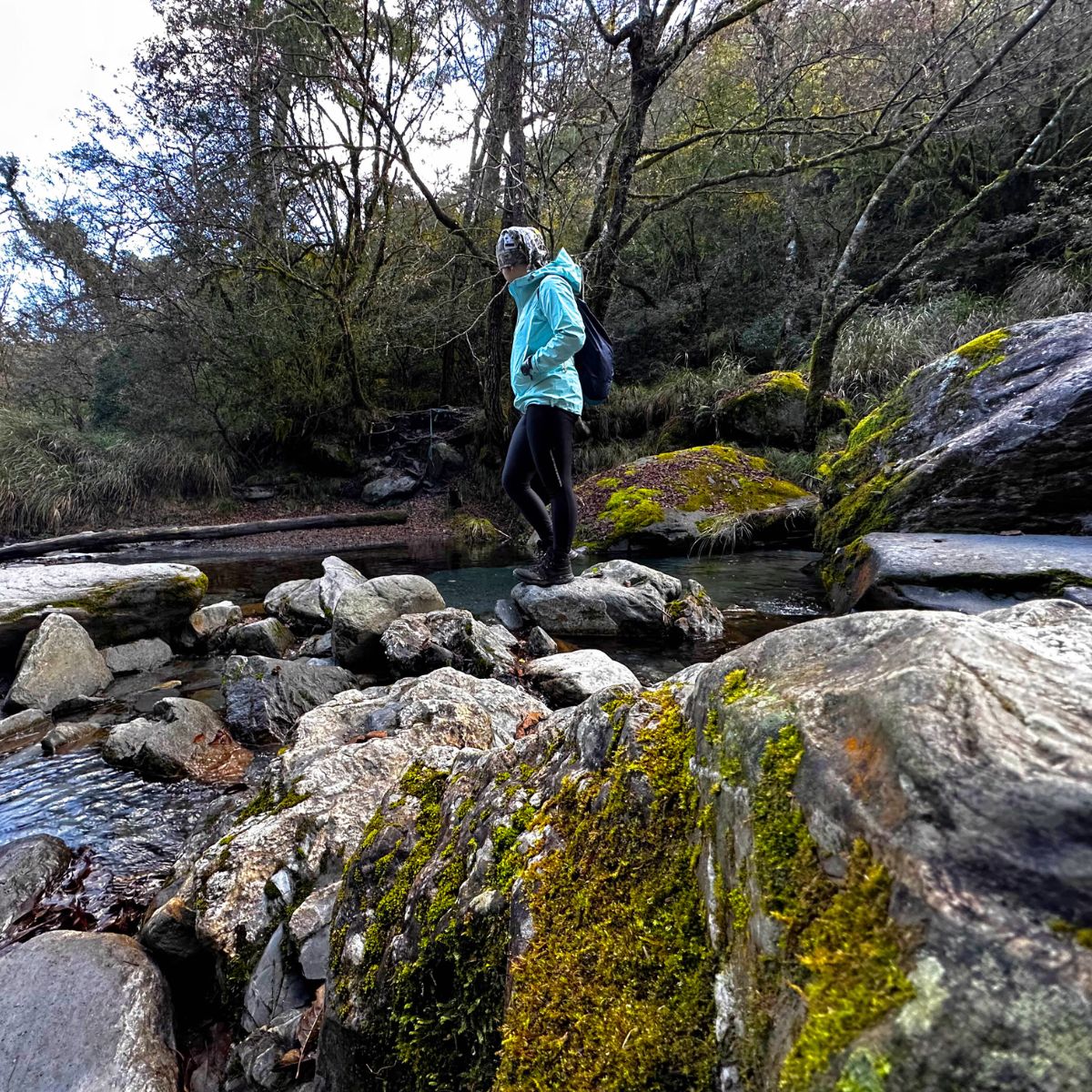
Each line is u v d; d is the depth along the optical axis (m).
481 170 8.75
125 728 2.88
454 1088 0.78
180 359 10.58
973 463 3.79
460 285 10.45
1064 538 3.39
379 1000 0.93
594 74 7.67
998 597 2.89
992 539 3.47
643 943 0.66
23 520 9.34
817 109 8.80
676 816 0.73
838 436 7.90
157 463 10.52
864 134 7.62
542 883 0.80
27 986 1.39
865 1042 0.36
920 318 8.55
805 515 6.69
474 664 3.35
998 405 4.06
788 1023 0.44
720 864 0.60
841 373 8.66
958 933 0.36
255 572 6.96
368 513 10.13
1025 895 0.36
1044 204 8.00
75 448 10.33
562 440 3.77
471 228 9.38
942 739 0.44
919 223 10.98
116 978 1.43
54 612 3.79
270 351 10.61
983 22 7.52
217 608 4.72
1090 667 0.53
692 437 9.33
